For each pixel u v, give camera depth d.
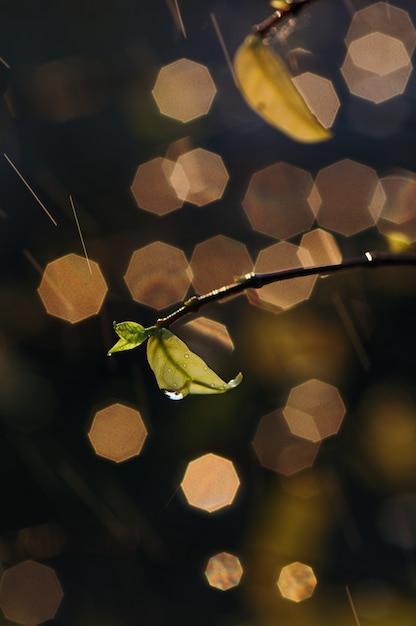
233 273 1.80
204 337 1.73
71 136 2.10
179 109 2.14
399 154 1.99
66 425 1.64
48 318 1.75
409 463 1.56
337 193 1.92
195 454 1.62
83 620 1.46
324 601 1.41
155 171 2.01
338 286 1.78
